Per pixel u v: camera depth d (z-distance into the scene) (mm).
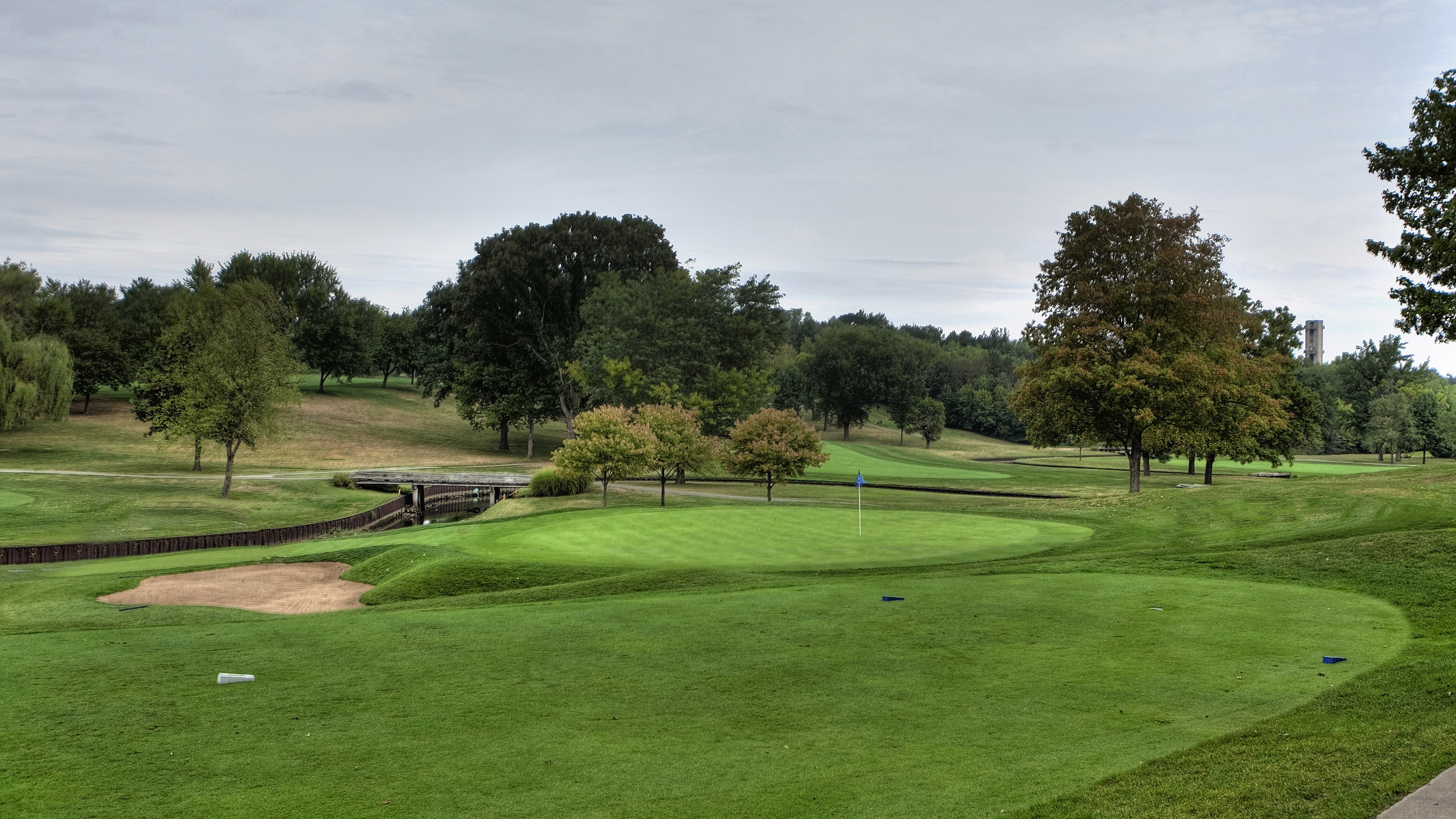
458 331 88125
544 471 54156
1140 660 12102
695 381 70938
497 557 26234
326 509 53656
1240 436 49812
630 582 20109
